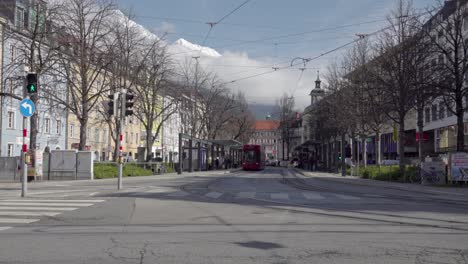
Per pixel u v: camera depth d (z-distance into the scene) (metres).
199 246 9.34
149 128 50.84
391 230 11.48
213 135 78.19
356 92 44.16
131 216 14.02
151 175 45.72
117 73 42.16
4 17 38.72
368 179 41.44
